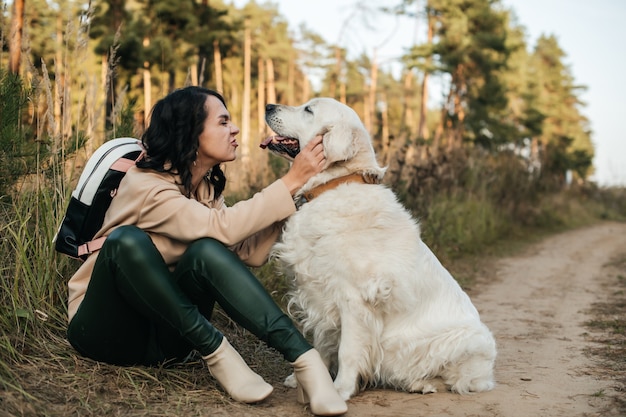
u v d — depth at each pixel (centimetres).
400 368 298
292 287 315
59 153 358
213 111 276
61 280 327
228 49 2378
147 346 273
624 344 413
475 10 2650
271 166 638
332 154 299
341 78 3869
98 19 1445
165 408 243
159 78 1418
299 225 296
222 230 258
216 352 253
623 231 1777
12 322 282
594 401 282
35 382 242
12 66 509
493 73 2862
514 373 339
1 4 377
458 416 259
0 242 320
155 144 266
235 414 243
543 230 1577
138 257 238
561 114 4616
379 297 281
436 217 901
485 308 573
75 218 268
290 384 298
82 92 448
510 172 1505
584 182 3002
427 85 2991
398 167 807
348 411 261
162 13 1580
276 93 3853
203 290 260
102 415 229
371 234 288
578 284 737
